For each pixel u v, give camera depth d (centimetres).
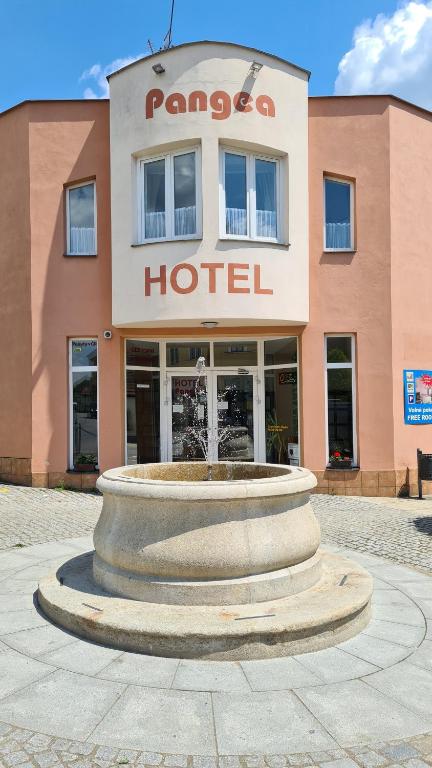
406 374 1206
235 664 397
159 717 332
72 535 786
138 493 466
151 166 1143
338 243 1218
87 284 1192
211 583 450
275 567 473
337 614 433
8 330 1239
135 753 300
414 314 1229
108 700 348
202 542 455
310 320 1183
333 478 1173
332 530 855
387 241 1191
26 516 915
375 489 1172
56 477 1177
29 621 466
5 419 1238
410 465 1201
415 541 789
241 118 1084
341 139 1198
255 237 1124
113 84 1147
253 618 423
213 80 1080
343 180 1219
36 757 296
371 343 1184
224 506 462
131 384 1224
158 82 1098
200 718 331
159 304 1094
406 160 1230
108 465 1175
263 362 1262
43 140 1205
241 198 1123
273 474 609
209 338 1239
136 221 1130
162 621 420
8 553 675
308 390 1180
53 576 538
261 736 316
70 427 1195
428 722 333
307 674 385
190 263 1081
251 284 1090
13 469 1216
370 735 319
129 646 412
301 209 1146
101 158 1197
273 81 1115
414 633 457
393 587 573
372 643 437
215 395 1271
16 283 1226
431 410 1238
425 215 1260
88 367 1203
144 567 463
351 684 373
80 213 1226
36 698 350
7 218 1248
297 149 1142
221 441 1268
